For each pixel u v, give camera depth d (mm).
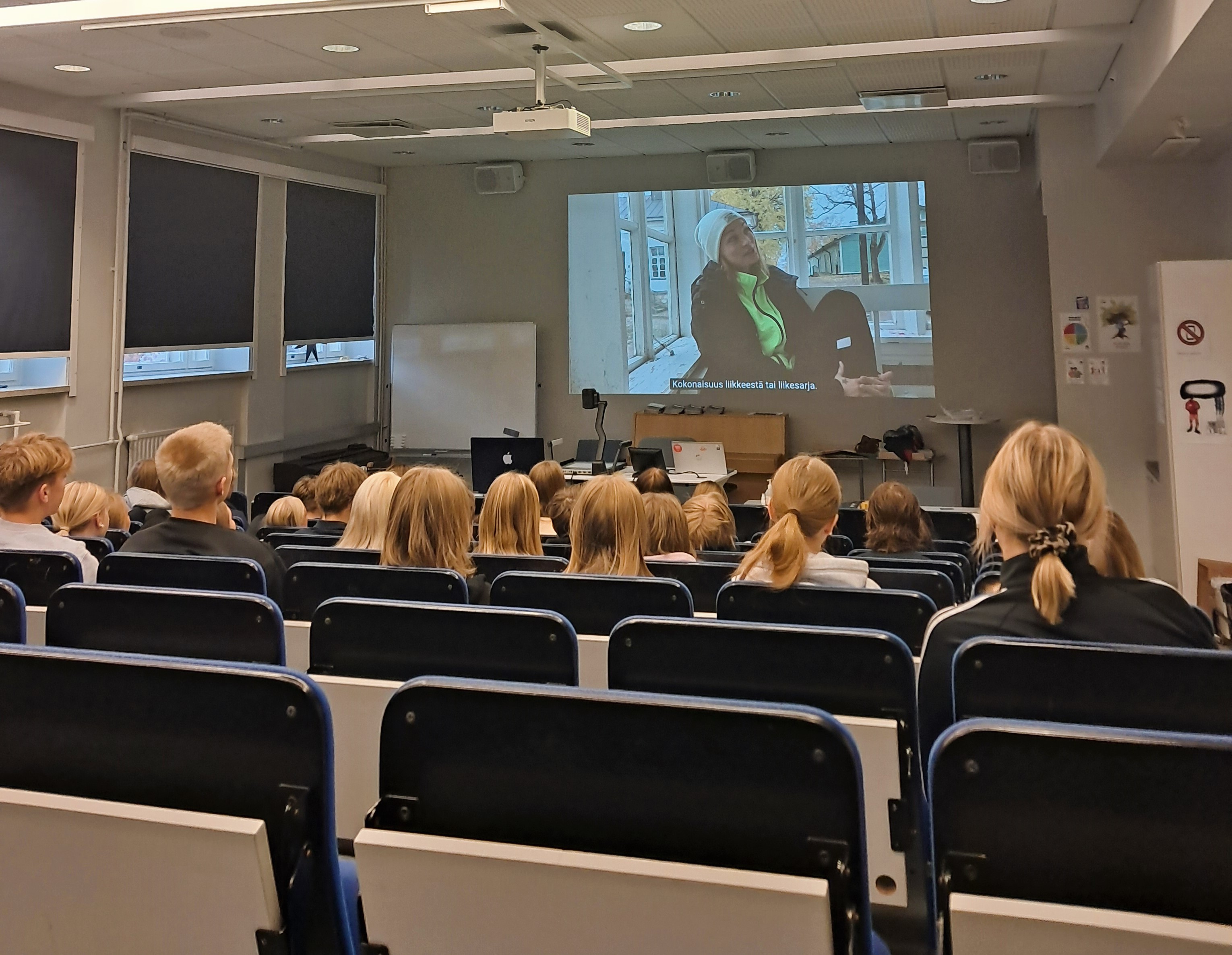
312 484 5188
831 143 9086
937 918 1023
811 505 2373
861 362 9320
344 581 2359
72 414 7020
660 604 2184
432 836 995
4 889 1080
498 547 3117
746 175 9406
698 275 9727
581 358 10109
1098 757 888
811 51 6062
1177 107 5289
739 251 9594
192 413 8312
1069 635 1512
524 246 10250
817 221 9367
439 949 1012
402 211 10609
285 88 6867
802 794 938
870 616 2070
